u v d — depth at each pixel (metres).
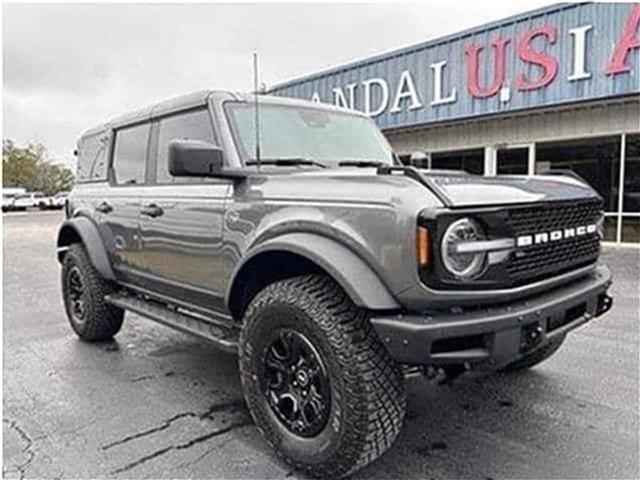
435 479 2.52
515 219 2.32
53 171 66.06
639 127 10.73
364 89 15.04
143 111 4.09
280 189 2.75
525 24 11.47
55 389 3.66
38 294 7.37
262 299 2.69
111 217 4.29
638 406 3.29
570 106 11.22
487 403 3.36
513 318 2.27
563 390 3.54
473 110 12.56
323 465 2.46
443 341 2.19
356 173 2.60
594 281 2.89
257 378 2.74
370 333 2.35
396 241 2.18
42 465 2.66
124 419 3.19
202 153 2.81
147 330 5.18
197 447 2.84
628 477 2.52
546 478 2.52
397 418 2.36
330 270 2.34
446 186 2.31
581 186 3.03
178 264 3.48
